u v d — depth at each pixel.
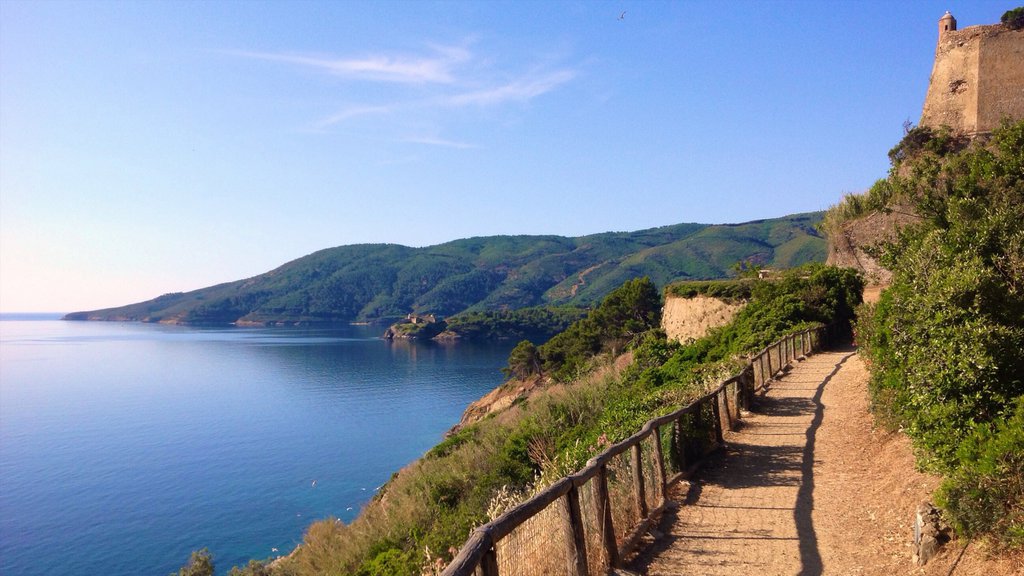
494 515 9.01
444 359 162.25
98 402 120.44
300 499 58.94
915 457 7.88
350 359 170.12
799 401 15.34
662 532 7.35
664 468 8.48
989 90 40.31
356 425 91.06
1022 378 6.27
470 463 17.75
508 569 5.34
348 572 13.95
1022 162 13.84
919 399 6.95
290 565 20.47
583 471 5.91
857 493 8.33
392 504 18.33
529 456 15.81
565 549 5.54
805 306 27.16
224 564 43.81
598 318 65.94
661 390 13.77
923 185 18.72
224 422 97.81
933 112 42.91
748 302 33.16
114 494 62.44
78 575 43.47
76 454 79.88
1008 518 5.11
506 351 177.62
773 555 6.55
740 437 12.06
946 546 5.68
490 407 72.00
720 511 8.02
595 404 19.08
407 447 77.00
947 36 42.62
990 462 5.32
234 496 60.41
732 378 13.40
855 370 18.73
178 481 66.38
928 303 7.07
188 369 166.00
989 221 8.65
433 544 10.58
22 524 54.38
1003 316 6.61
